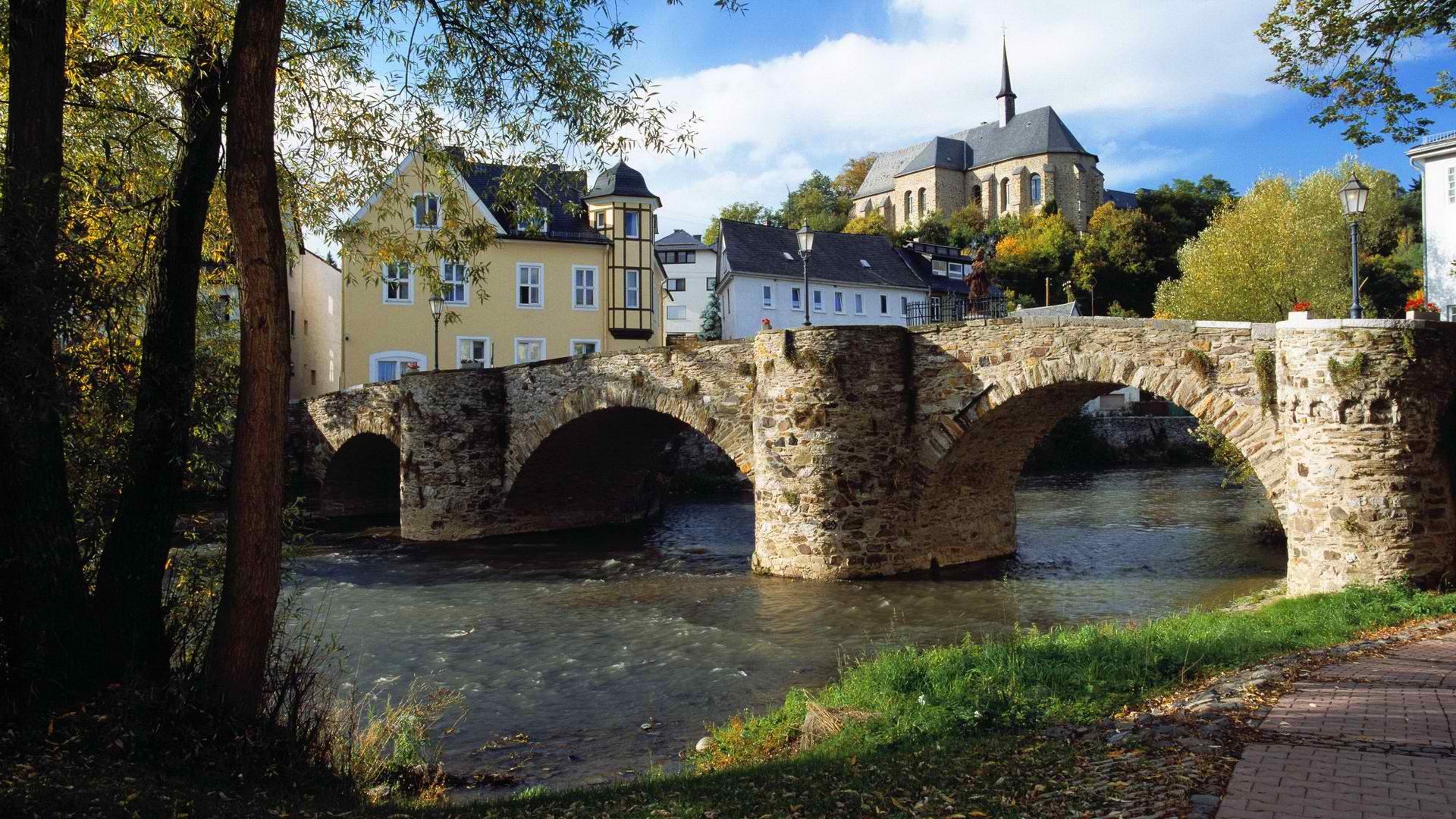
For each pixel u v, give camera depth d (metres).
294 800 7.54
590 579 22.09
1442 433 14.31
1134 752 6.62
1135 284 75.75
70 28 10.77
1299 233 41.06
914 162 102.19
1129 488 39.97
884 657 11.70
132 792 6.57
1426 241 35.81
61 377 8.39
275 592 8.41
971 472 22.08
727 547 26.78
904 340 20.86
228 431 10.95
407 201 13.22
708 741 10.54
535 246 42.03
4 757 6.97
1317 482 14.64
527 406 28.27
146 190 11.56
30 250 7.76
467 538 28.83
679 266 78.25
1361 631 11.41
